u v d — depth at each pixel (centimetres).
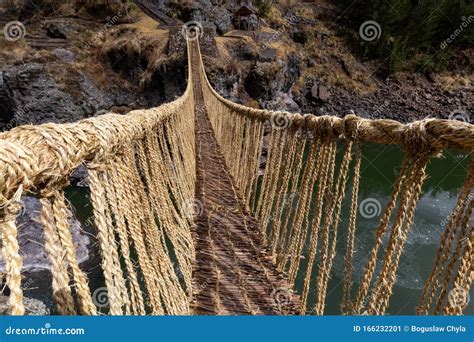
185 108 767
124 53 2236
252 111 588
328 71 3844
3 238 81
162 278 222
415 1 4547
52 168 97
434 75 4103
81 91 2030
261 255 383
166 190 332
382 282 167
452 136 138
